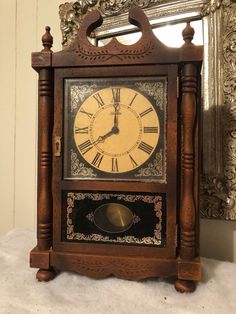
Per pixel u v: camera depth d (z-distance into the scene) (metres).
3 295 0.61
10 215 1.19
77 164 0.68
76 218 0.68
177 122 0.63
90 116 0.67
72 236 0.68
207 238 0.88
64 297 0.61
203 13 0.84
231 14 0.82
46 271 0.68
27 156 1.15
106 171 0.67
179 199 0.64
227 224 0.86
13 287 0.65
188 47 0.60
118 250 0.66
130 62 0.64
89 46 0.65
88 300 0.60
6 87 1.19
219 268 0.75
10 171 1.18
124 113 0.66
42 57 0.65
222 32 0.82
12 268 0.74
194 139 0.63
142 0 0.91
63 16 1.02
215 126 0.83
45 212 0.68
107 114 0.67
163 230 0.65
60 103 0.67
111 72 0.65
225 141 0.82
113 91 0.66
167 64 0.63
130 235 0.67
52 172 0.68
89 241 0.68
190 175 0.62
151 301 0.60
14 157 1.17
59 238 0.68
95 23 0.66
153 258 0.64
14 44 1.18
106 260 0.65
